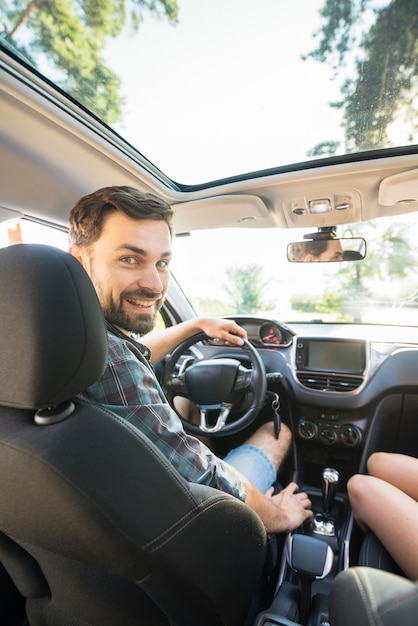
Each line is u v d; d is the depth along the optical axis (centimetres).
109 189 84
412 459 130
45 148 113
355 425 169
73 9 100
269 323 196
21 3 94
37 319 47
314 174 144
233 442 193
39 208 142
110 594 62
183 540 53
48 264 50
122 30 107
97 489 46
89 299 53
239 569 67
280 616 90
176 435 74
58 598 70
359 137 150
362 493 116
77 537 47
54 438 47
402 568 96
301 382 179
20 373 47
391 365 165
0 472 47
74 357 50
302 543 106
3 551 65
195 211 180
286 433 171
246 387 144
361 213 178
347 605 56
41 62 108
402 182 143
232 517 64
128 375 72
